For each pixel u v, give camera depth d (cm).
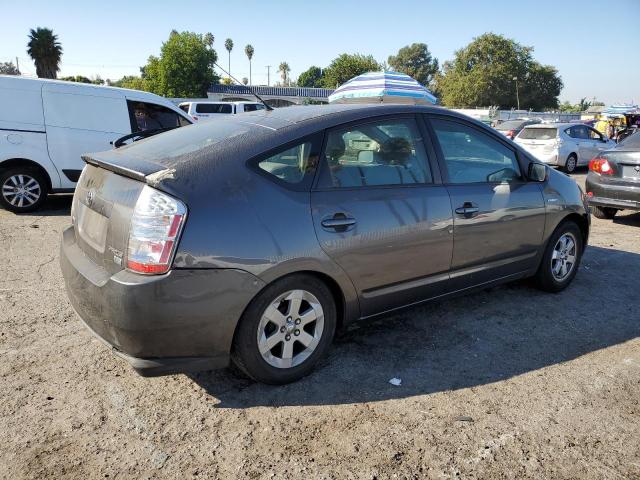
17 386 295
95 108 790
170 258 249
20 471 229
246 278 267
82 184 323
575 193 463
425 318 406
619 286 495
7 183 746
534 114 4434
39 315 391
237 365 293
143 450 246
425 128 361
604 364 339
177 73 5216
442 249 354
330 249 295
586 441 259
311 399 290
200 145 298
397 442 255
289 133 303
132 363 258
